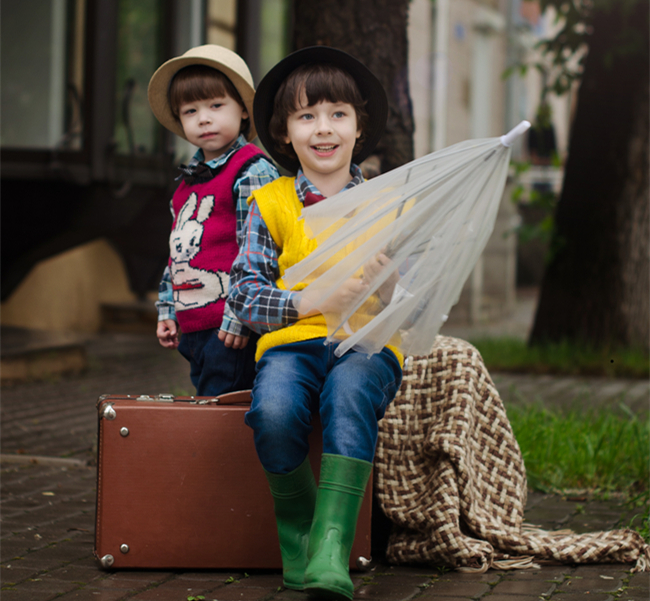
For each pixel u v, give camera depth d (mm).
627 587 2295
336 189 2479
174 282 2721
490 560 2471
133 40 7656
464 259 2232
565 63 7875
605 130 7562
